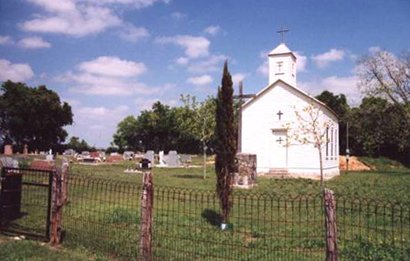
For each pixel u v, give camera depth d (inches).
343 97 2743.6
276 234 397.7
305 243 367.6
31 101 3169.3
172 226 427.8
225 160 441.1
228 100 453.1
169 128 4010.8
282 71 1482.5
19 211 446.6
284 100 1344.7
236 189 818.2
